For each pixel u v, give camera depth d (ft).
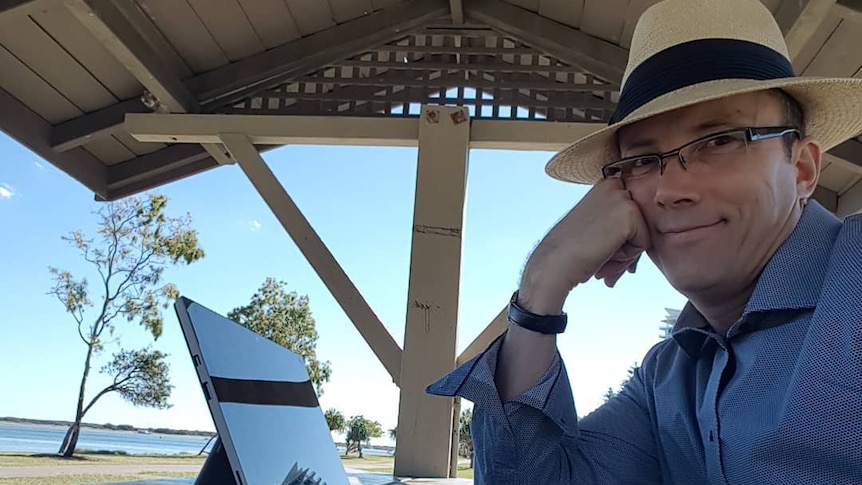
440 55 11.43
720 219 2.37
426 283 9.87
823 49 9.34
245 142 10.91
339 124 10.85
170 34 10.37
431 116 10.49
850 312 1.93
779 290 2.21
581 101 10.87
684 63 2.57
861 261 2.00
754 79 2.46
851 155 10.30
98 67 10.84
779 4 8.11
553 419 2.74
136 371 41.01
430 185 10.21
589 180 3.57
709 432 2.39
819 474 1.90
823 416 1.88
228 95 11.48
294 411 3.52
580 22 10.81
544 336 2.80
